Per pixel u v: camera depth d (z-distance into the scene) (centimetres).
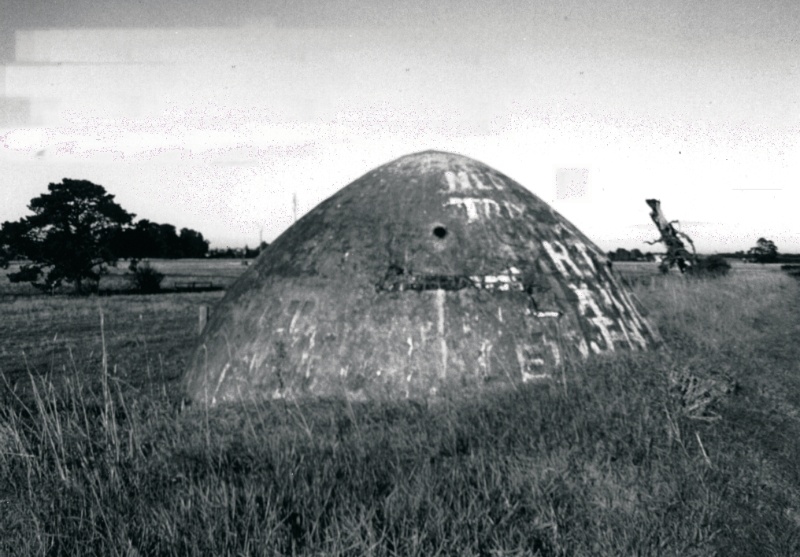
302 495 424
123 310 2533
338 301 741
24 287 4616
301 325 739
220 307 889
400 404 637
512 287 752
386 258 766
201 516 402
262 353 739
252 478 449
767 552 377
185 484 450
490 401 608
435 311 721
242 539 378
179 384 862
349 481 449
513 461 471
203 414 650
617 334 777
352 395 673
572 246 854
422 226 793
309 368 704
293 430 565
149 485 457
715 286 1933
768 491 445
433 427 552
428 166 885
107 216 4022
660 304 1441
